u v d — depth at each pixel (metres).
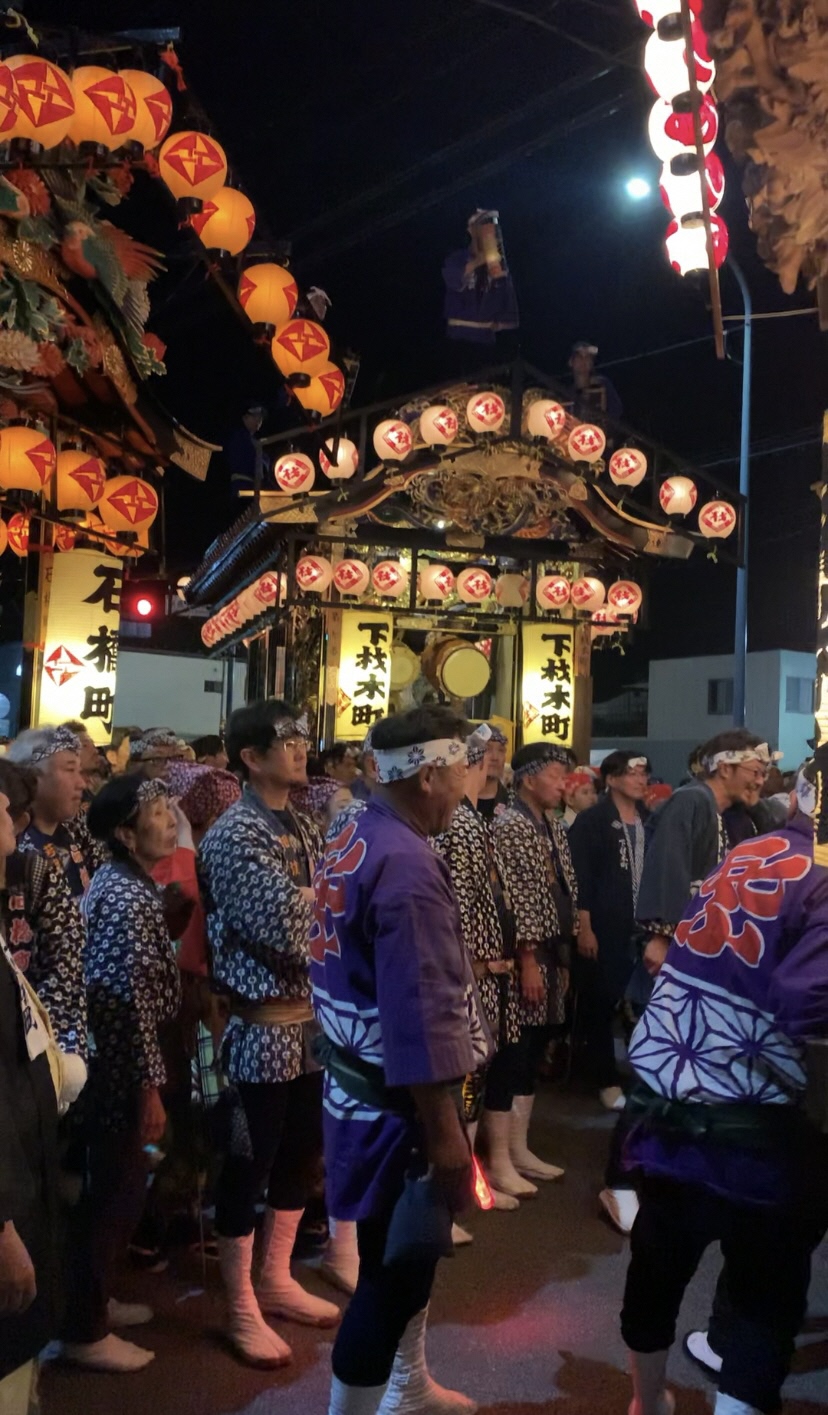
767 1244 2.45
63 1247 3.28
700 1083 2.47
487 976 4.42
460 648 10.98
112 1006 3.27
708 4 2.25
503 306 10.75
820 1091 2.22
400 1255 2.39
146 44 4.99
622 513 10.58
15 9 4.69
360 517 10.75
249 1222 3.40
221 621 13.44
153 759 4.78
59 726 3.49
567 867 5.25
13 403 6.33
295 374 6.77
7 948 2.77
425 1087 2.40
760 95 2.22
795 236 2.30
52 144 4.67
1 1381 2.15
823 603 2.21
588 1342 3.52
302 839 3.76
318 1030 3.44
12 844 2.48
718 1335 3.17
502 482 10.53
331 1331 3.56
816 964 2.30
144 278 6.44
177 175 5.28
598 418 10.52
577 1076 6.68
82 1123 3.32
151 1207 3.98
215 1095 3.97
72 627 7.47
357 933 2.57
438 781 2.74
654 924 4.61
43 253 5.85
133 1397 3.14
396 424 9.85
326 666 10.68
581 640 11.26
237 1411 3.08
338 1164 2.57
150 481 7.97
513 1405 3.15
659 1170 2.55
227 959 3.48
